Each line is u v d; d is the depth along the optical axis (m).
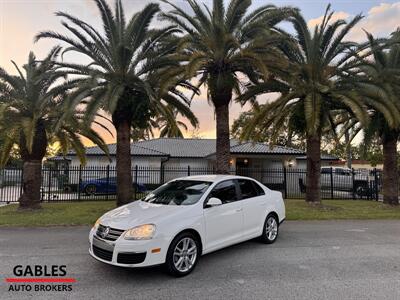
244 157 22.77
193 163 24.55
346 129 16.38
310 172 14.15
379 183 20.73
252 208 6.31
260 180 23.61
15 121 11.21
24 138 11.73
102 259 4.59
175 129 13.37
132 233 4.43
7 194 19.91
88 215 10.60
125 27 12.27
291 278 4.66
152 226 4.53
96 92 11.00
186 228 4.84
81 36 11.63
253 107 14.19
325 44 13.23
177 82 11.88
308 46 13.29
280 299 3.90
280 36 11.31
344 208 13.41
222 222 5.54
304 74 12.91
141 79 11.59
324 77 13.20
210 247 5.26
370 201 16.95
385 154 14.64
